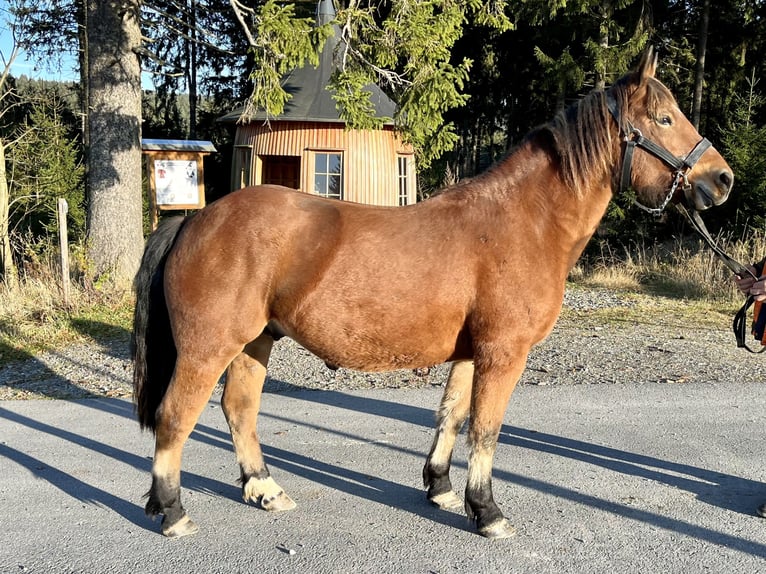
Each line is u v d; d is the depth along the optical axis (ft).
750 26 59.82
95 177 34.01
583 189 11.79
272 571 10.78
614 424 18.06
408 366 12.07
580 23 55.83
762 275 12.84
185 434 11.66
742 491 14.02
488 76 76.33
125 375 22.62
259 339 12.92
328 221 11.54
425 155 38.09
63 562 11.00
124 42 33.53
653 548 11.62
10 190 47.62
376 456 15.89
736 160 47.01
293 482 14.40
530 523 12.55
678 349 26.48
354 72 31.71
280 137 37.91
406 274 11.30
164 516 11.87
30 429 17.54
